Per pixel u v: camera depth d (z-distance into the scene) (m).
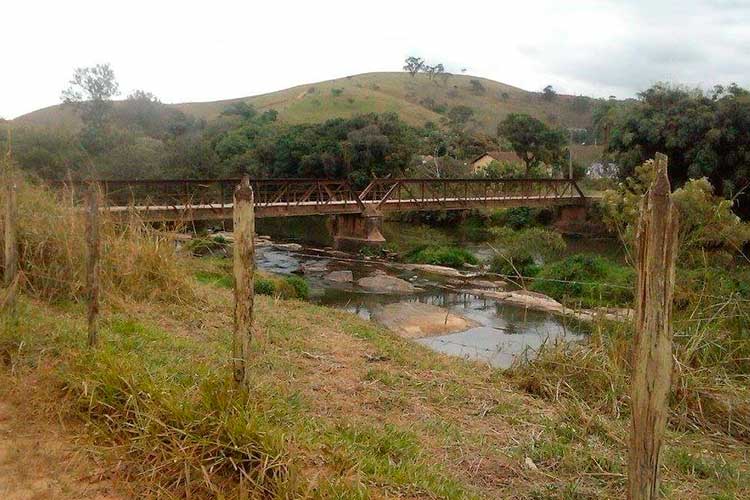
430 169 43.75
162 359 4.64
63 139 26.22
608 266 17.17
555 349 6.04
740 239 9.38
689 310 6.04
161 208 18.08
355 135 39.75
